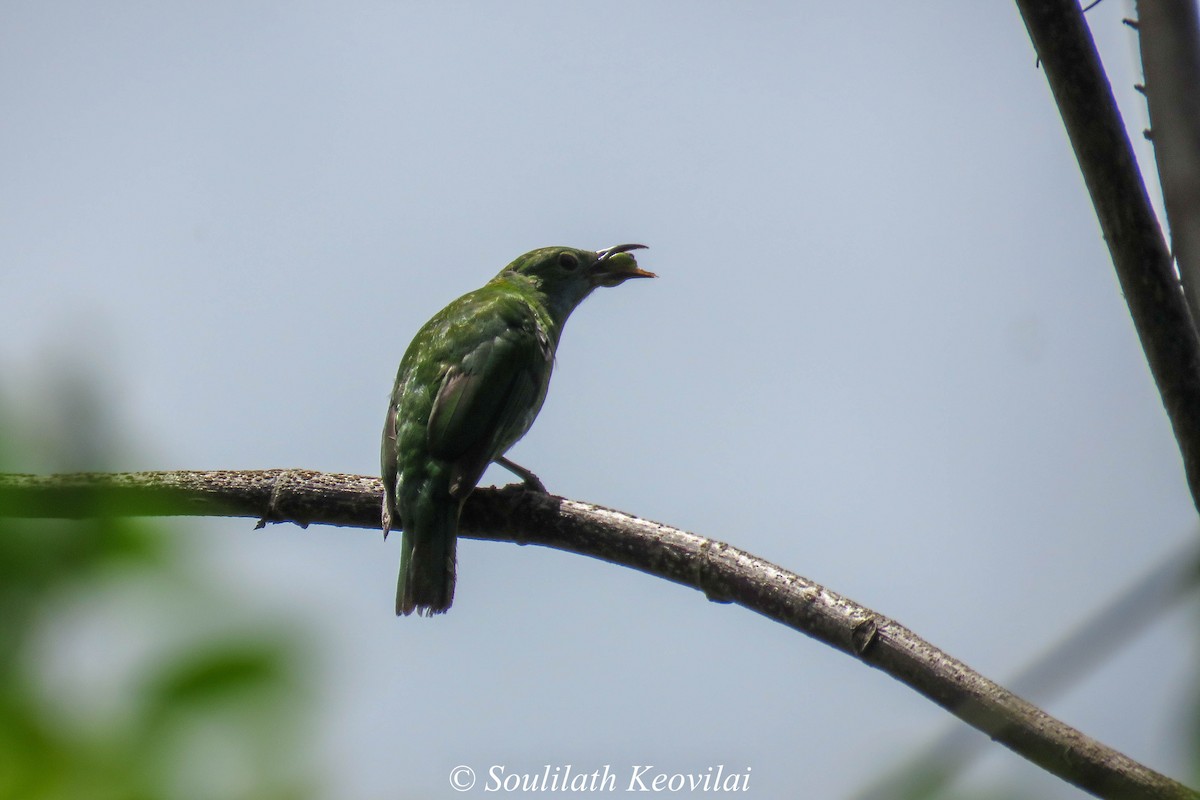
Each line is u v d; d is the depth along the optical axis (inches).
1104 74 330.3
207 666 185.9
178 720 183.6
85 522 192.1
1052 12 330.0
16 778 178.2
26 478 192.1
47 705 182.5
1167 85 361.4
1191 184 347.6
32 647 185.3
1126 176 328.8
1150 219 328.2
